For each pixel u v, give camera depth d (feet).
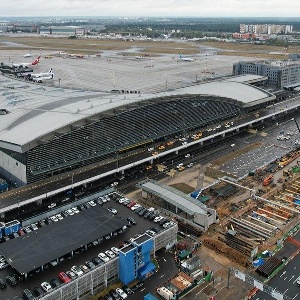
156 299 265.95
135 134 494.18
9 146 400.26
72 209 361.71
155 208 384.47
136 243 288.71
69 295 264.31
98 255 293.02
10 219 363.97
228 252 321.93
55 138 414.62
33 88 655.35
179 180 447.83
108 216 336.90
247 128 627.05
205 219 348.59
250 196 413.59
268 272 294.66
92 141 451.12
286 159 504.43
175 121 539.29
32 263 276.41
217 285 286.05
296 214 378.94
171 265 306.96
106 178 446.60
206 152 529.04
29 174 406.21
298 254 320.09
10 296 257.34
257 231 350.84
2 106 533.14
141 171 468.34
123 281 286.46
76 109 470.39
